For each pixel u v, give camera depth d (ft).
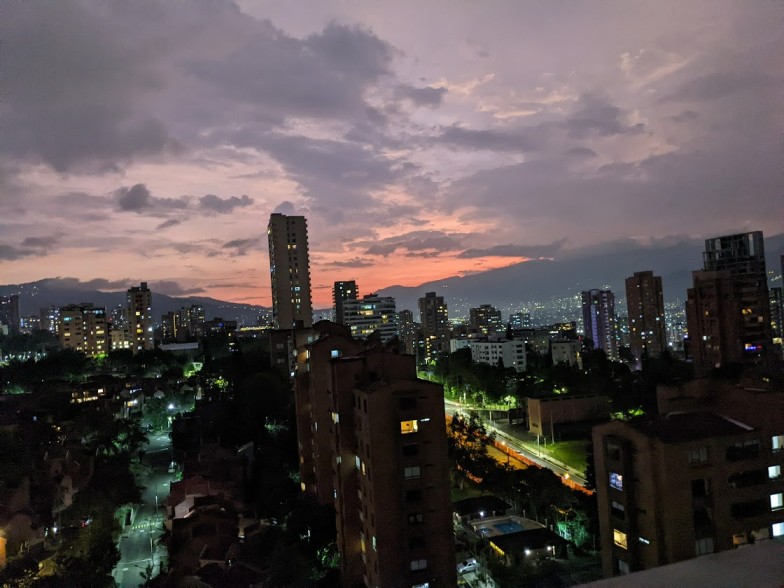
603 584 14.11
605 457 150.20
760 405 147.33
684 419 150.00
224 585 193.36
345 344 239.50
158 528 276.00
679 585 13.37
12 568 189.47
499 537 208.03
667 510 135.23
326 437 237.25
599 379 434.71
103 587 194.80
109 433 344.08
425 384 175.11
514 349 647.15
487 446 365.61
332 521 224.74
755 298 427.74
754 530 137.18
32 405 379.55
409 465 172.65
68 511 233.96
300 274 571.28
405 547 171.01
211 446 336.70
